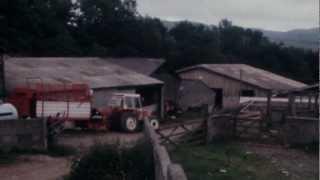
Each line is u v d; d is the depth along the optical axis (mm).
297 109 39312
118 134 34000
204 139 28484
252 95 57688
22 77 36719
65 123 32906
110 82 41375
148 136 18938
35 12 52000
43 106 32656
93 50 62094
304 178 19969
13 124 24359
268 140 29391
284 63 80562
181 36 79000
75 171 16250
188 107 52969
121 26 67875
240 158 24000
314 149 27500
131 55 65812
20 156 22875
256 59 81000
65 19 65000
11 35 46531
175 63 68312
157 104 48406
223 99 54531
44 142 24766
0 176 18922
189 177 17312
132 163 16062
